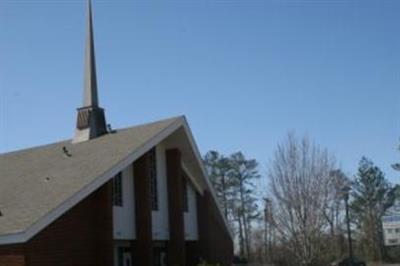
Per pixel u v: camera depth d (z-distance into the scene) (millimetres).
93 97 30766
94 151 25797
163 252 28891
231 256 33219
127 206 26188
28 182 23906
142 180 26594
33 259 20094
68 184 22344
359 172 94938
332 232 43094
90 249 22828
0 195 23188
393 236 96375
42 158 27047
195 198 31641
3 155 29672
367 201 94188
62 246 21484
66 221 21859
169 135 28359
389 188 95188
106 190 23500
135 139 26125
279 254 42344
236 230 81438
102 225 23281
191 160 30406
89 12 32938
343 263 55781
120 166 23703
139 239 26234
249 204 82250
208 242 31078
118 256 25969
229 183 82562
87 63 31797
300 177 50156
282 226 40219
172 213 28906
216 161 82875
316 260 38062
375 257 91938
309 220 38438
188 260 31156
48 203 20953
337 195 43938
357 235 93312
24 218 20219
